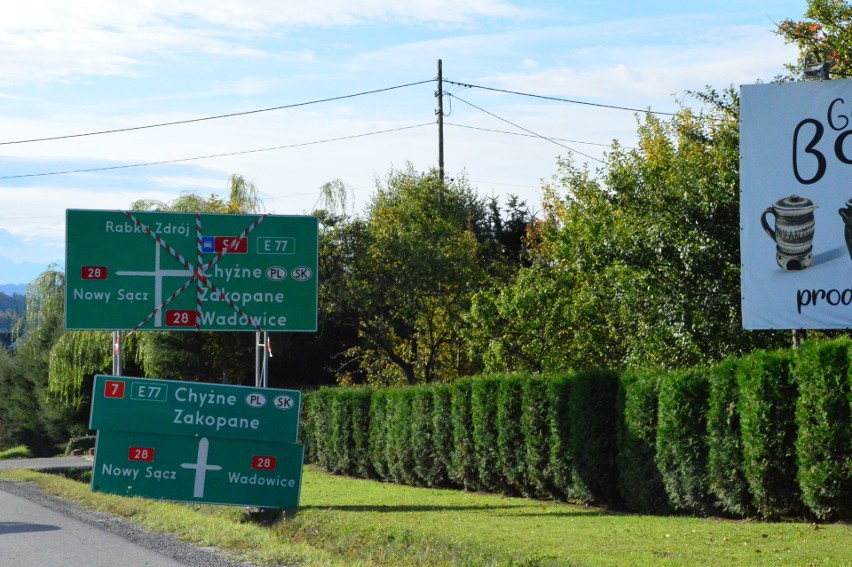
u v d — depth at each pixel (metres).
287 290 20.42
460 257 35.50
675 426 15.12
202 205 38.69
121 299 19.78
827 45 19.73
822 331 17.28
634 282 18.48
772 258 14.44
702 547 11.13
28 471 26.47
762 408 13.40
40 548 11.38
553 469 18.42
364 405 27.62
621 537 12.22
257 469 16.91
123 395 16.84
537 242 42.75
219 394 16.98
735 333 17.27
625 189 18.80
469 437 21.73
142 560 10.58
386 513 16.11
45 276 45.66
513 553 10.74
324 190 36.44
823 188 14.24
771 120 14.53
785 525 12.69
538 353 25.83
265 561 10.66
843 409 12.42
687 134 19.62
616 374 17.44
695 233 17.47
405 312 34.91
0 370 63.53
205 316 20.08
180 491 16.72
